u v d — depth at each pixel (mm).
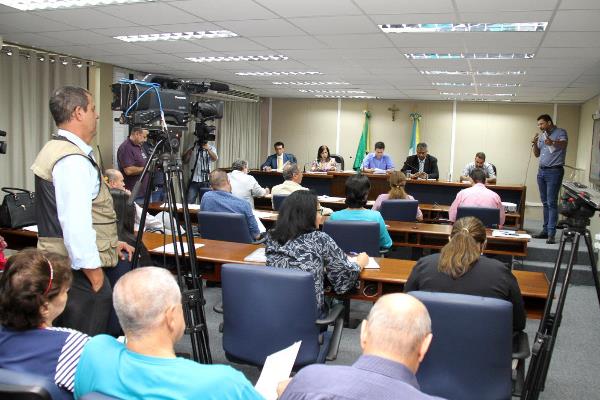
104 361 1144
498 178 10695
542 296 2354
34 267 1359
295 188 5137
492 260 2066
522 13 3895
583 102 9758
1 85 5773
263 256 2830
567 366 3143
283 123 11828
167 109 2174
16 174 5969
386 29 4664
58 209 1817
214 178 4039
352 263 2369
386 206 4656
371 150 11289
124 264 2260
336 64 6641
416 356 1078
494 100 10414
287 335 2039
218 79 8672
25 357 1309
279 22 4488
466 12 3934
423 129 11023
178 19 4484
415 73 7164
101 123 7309
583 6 3619
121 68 7641
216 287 4477
